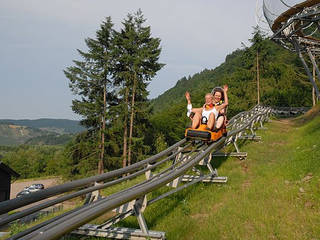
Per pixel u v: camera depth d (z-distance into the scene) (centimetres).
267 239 512
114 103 3334
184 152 911
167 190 784
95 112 3078
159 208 662
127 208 496
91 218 322
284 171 866
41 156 9838
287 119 2891
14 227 590
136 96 3266
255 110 2533
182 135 5031
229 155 1168
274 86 5094
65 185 425
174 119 5694
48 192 387
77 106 3025
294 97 4944
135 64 3041
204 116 855
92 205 435
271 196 692
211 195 745
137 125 3222
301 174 801
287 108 3741
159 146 3878
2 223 322
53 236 262
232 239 513
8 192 2527
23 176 9256
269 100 4931
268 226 548
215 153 1188
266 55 4647
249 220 582
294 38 1839
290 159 1006
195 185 824
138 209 480
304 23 1575
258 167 1002
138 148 3167
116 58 3198
